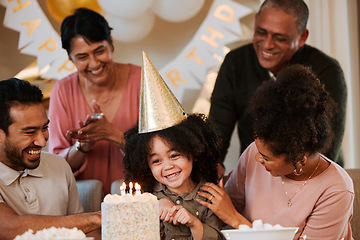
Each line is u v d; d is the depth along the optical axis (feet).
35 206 6.53
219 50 11.40
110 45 8.36
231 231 4.49
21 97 5.98
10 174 6.35
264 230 4.40
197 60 11.39
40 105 6.15
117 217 4.59
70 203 7.09
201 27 11.38
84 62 8.19
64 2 11.11
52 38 11.11
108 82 8.59
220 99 9.40
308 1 11.37
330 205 5.82
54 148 8.53
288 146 5.19
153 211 4.68
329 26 11.35
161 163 5.89
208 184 6.01
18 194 6.44
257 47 8.79
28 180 6.57
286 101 5.21
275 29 8.41
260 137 5.29
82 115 8.63
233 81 9.33
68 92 8.66
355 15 11.37
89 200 7.53
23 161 6.13
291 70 5.38
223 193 5.95
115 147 8.48
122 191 4.91
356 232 6.98
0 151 6.25
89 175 8.44
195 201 6.08
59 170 6.95
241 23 11.40
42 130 6.19
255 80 9.18
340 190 5.81
